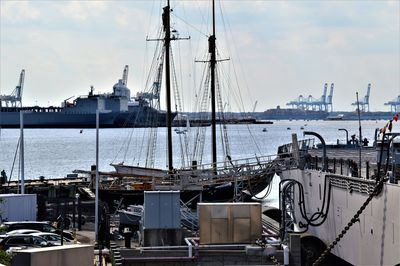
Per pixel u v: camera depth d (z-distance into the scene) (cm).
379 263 5684
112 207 10144
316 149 11706
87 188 11125
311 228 7731
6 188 11312
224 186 9831
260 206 5803
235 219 5766
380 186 5634
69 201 8712
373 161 8606
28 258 3316
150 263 5509
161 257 5522
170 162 11181
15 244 6047
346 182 6600
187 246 5638
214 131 12706
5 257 4100
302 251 6606
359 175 6844
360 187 6203
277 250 5541
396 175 5959
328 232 7175
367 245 5978
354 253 6319
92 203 8900
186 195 9675
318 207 7556
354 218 5569
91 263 3634
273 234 6141
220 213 5766
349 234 6450
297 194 8450
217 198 9838
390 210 5453
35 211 8012
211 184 9638
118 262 5366
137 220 7662
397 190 5316
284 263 5450
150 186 10000
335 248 6812
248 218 5778
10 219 7781
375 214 5781
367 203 5550
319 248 6644
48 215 8656
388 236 5484
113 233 7388
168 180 9856
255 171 9319
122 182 10812
